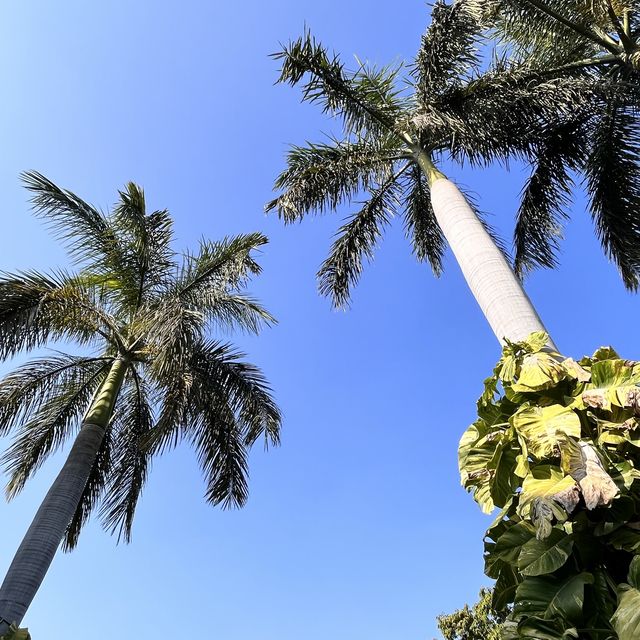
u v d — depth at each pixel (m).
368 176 9.11
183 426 10.76
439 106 8.13
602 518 2.46
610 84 8.62
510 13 8.89
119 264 10.99
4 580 8.24
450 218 6.34
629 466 2.51
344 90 8.69
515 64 8.69
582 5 8.60
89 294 10.90
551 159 9.59
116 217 11.08
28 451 11.04
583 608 2.32
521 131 8.69
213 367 11.40
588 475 2.46
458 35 8.29
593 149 9.39
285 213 8.73
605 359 3.21
